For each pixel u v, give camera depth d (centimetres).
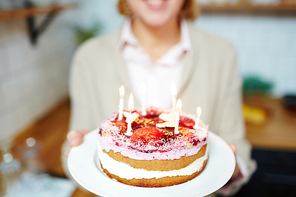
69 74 173
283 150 118
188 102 80
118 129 46
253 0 140
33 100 136
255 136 121
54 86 156
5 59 113
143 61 80
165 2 66
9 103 118
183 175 44
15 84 121
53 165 101
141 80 81
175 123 47
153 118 51
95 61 84
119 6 86
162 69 82
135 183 44
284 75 158
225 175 43
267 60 157
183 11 85
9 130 119
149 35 80
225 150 50
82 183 41
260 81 156
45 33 142
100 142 46
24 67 127
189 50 79
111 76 82
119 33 82
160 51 83
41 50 140
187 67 78
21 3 110
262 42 154
